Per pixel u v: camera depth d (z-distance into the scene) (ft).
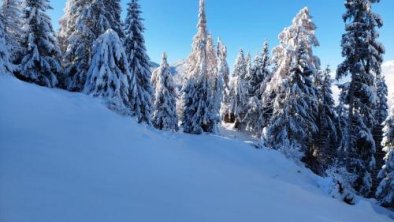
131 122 42.16
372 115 84.02
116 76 61.72
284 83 85.56
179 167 30.53
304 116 86.69
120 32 91.30
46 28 83.35
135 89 81.97
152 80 130.00
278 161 61.52
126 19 90.58
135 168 25.21
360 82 75.46
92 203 16.37
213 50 117.50
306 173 62.08
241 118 149.48
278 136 86.07
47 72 84.64
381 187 76.84
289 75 86.17
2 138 22.68
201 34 106.32
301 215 24.90
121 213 16.05
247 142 68.54
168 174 26.58
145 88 93.25
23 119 28.22
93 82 61.26
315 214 27.12
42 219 13.64
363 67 72.79
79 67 82.94
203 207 20.26
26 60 80.89
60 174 19.29
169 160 32.24
